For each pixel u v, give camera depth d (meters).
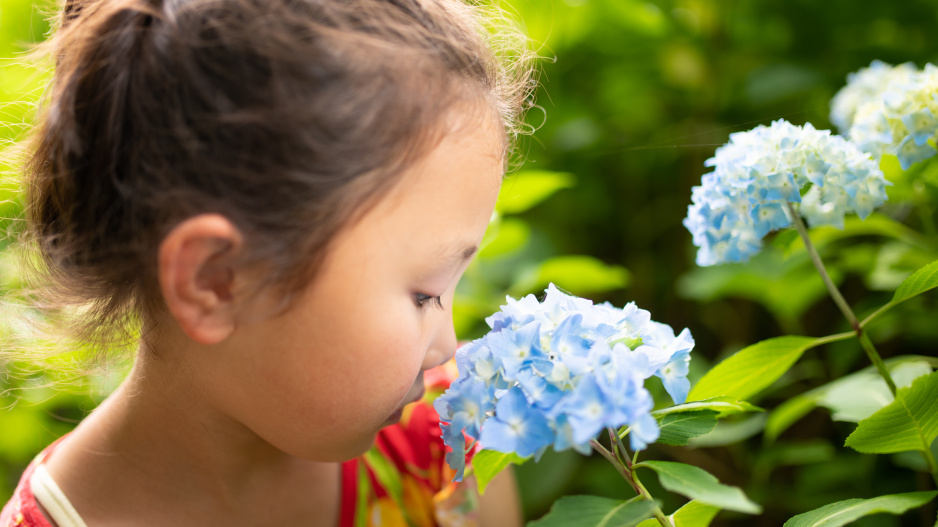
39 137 0.81
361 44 0.75
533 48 1.29
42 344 0.90
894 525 0.99
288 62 0.74
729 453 1.16
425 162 0.75
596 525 0.71
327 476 0.90
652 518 0.76
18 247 0.89
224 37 0.74
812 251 0.85
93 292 0.80
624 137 1.41
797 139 0.84
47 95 0.84
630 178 1.42
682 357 0.76
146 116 0.75
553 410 0.71
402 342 0.76
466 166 0.76
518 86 0.88
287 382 0.76
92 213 0.77
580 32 1.38
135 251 0.76
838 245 1.13
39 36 1.28
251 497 0.86
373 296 0.75
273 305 0.75
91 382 0.97
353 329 0.75
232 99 0.74
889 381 0.83
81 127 0.77
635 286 1.41
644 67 1.43
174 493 0.84
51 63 0.84
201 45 0.74
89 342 0.85
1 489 1.16
